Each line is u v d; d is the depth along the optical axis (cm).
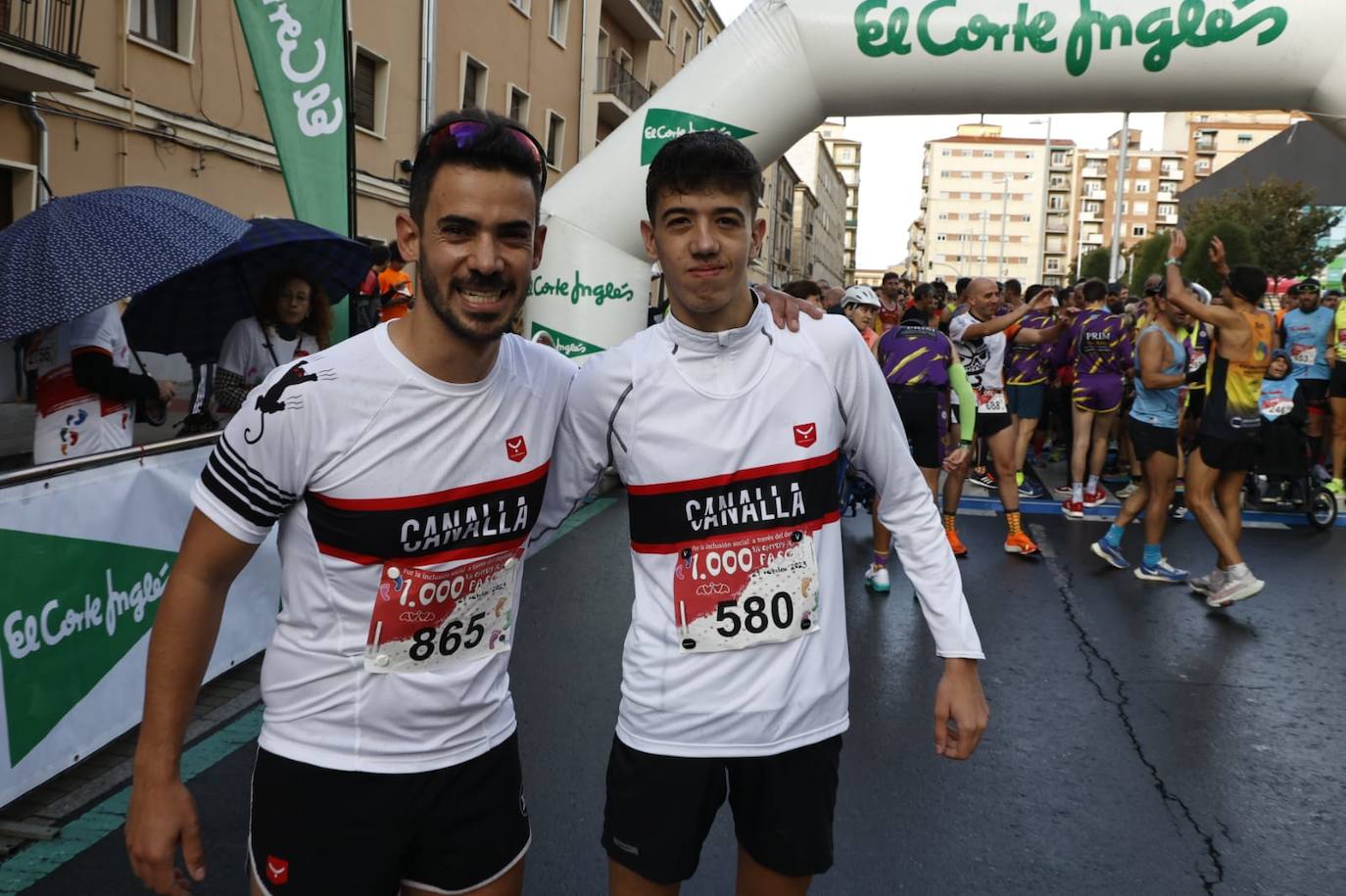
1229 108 730
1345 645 504
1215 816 323
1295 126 2961
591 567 616
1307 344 944
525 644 472
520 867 182
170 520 362
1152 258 2817
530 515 177
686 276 177
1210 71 695
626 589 571
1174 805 330
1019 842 304
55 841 287
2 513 283
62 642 309
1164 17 681
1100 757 367
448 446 163
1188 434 967
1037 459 1187
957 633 188
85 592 319
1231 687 441
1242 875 288
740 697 183
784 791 185
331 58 550
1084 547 722
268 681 168
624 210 787
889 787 339
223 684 409
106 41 1159
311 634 164
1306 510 796
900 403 608
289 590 166
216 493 158
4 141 1053
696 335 181
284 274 507
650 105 762
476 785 172
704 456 183
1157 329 605
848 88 734
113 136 1184
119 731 338
